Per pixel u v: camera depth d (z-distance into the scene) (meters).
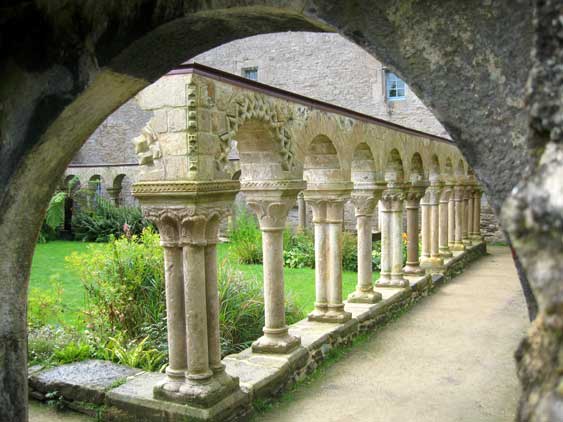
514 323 7.73
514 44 1.30
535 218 0.94
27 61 2.01
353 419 4.68
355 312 7.25
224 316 6.35
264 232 5.57
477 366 5.98
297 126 5.64
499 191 1.34
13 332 2.32
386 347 6.70
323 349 6.10
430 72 1.39
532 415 0.92
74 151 2.24
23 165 2.07
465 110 1.36
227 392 4.45
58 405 4.70
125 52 1.87
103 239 15.97
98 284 6.62
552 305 0.90
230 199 4.59
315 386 5.45
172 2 1.75
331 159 6.59
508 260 13.88
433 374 5.76
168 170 4.20
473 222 14.93
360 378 5.65
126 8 1.84
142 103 4.27
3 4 1.99
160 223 4.32
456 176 12.84
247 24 1.80
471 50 1.35
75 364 5.15
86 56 1.92
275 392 5.05
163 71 2.10
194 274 4.30
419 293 9.41
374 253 13.02
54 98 1.99
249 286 7.19
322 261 6.75
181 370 4.41
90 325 6.22
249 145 5.39
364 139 7.41
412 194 10.00
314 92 18.02
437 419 4.69
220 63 19.09
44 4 1.95
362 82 17.47
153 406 4.31
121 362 5.43
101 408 4.52
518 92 1.31
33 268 11.19
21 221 2.22
